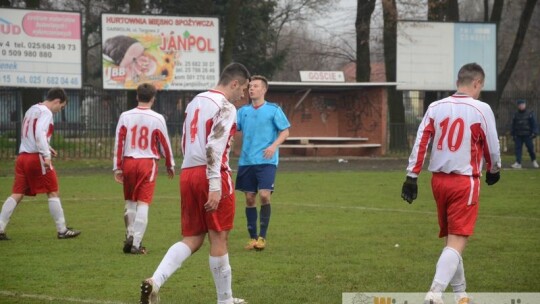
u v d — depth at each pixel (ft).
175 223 87.66
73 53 190.19
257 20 292.40
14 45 185.57
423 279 55.93
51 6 288.30
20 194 76.07
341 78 205.36
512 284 54.08
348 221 88.79
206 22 199.00
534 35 360.48
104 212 98.22
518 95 236.02
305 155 215.72
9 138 201.67
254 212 70.59
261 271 59.36
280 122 70.95
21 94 203.21
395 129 223.51
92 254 67.56
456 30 220.02
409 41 217.15
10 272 59.00
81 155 200.44
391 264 62.03
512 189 127.65
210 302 49.29
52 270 59.98
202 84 199.93
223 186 44.70
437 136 47.06
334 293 51.26
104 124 200.64
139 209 67.97
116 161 68.28
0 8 184.03
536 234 78.33
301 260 64.08
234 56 292.81
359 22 237.66
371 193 121.49
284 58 305.12
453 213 46.39
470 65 47.88
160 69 196.54
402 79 217.15
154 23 195.21
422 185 135.33
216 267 45.27
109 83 193.36
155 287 43.19
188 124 45.50
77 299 49.55
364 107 216.95
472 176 46.47
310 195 118.42
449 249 45.34
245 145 70.74
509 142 227.40
